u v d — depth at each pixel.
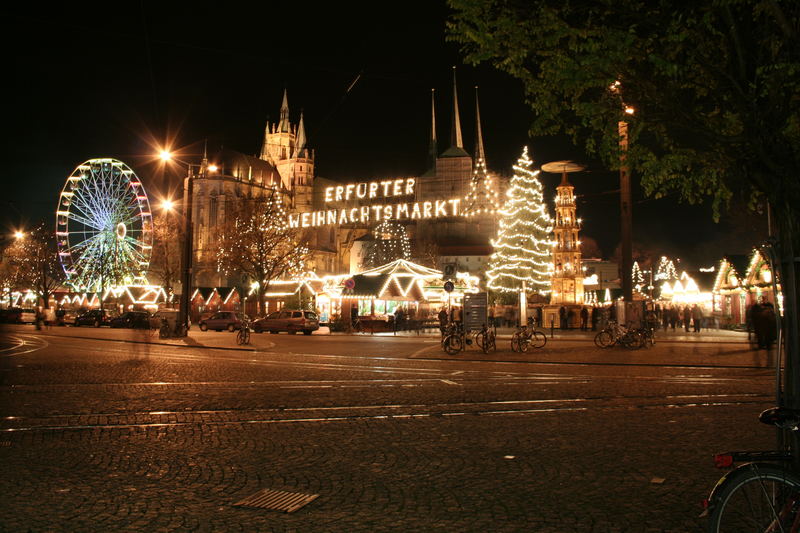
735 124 5.79
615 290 70.94
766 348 24.30
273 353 23.84
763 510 3.99
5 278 80.69
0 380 15.11
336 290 52.88
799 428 4.15
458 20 6.63
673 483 6.43
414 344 29.19
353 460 7.48
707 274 54.28
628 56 5.48
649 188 6.91
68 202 57.75
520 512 5.59
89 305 81.12
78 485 6.45
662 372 17.05
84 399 12.19
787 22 4.64
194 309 62.62
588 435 8.83
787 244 4.71
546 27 5.97
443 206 35.06
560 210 48.84
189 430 9.27
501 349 25.47
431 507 5.74
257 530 5.18
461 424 9.70
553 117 7.07
